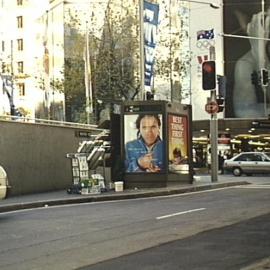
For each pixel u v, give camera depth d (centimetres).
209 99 2686
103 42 4806
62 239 1140
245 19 4912
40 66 7294
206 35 3050
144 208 1658
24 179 2259
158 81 4809
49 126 2436
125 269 854
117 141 2402
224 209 1572
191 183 2478
